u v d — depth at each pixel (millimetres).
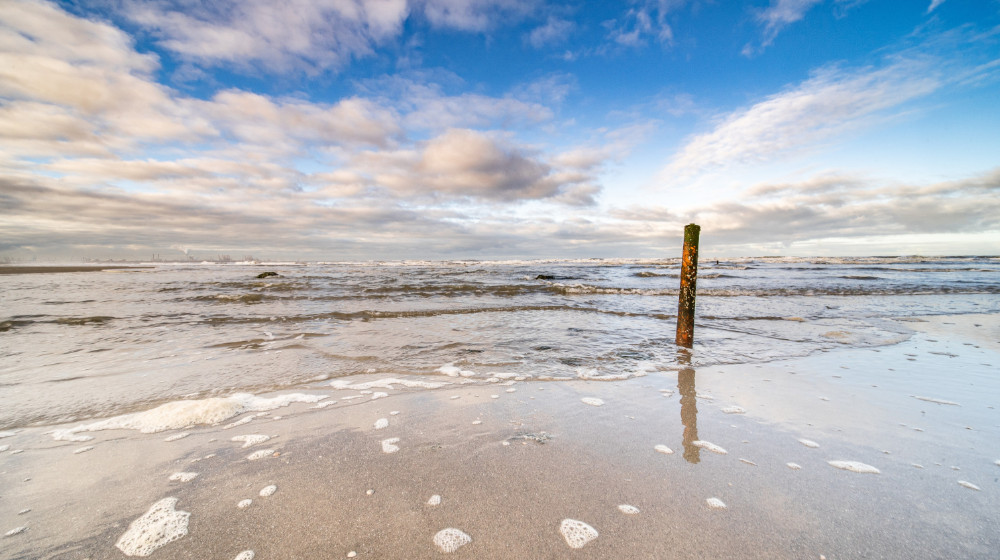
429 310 9570
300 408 3562
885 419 3197
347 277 22828
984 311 9422
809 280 19703
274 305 10586
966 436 2861
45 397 3771
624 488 2213
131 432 3027
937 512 1957
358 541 1785
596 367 4949
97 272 30203
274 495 2160
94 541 1794
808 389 4004
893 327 7375
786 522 1888
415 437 2934
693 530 1837
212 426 3152
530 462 2529
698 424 3152
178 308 9930
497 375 4609
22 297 12305
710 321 8234
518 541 1775
